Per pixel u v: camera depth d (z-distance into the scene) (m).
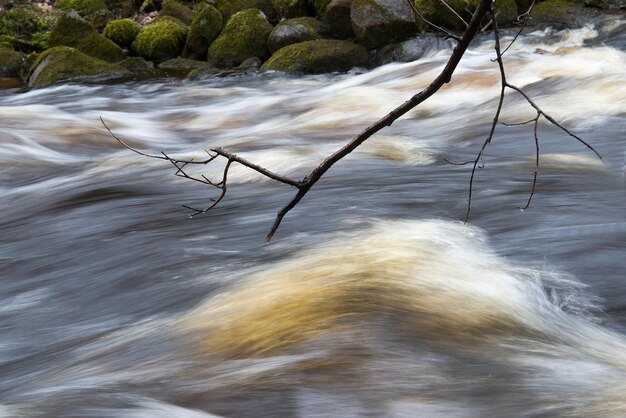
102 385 2.87
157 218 5.44
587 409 2.48
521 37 12.57
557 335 3.16
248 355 2.96
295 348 2.93
